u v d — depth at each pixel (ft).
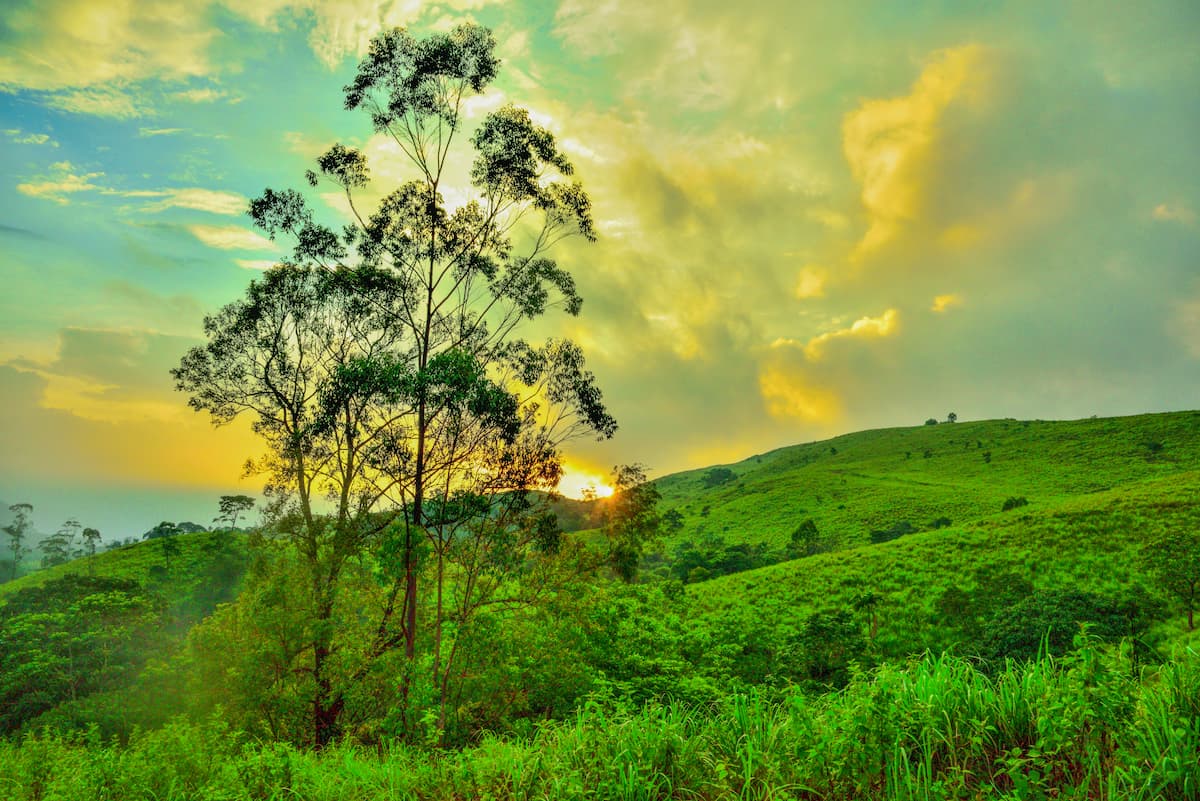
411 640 52.60
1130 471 394.52
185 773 24.99
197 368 72.13
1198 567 112.06
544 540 57.67
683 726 19.69
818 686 76.13
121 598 104.17
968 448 572.10
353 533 61.93
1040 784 14.17
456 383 48.21
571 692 59.57
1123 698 15.81
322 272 69.72
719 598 201.87
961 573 176.86
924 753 15.93
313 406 64.80
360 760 30.07
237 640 60.59
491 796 18.49
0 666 85.61
